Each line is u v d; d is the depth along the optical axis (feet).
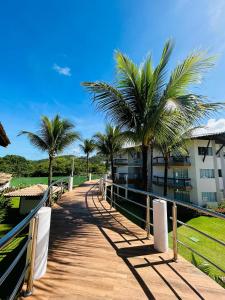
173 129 17.48
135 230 14.62
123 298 7.09
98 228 15.08
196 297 7.19
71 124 44.09
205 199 63.98
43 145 43.04
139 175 82.79
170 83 17.60
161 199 12.03
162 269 9.11
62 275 8.45
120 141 21.74
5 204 37.70
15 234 4.74
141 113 20.01
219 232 40.65
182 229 42.14
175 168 71.61
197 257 25.89
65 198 31.40
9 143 25.32
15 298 6.85
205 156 65.98
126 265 9.43
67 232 14.16
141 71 19.52
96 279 8.23
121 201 61.36
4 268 14.71
